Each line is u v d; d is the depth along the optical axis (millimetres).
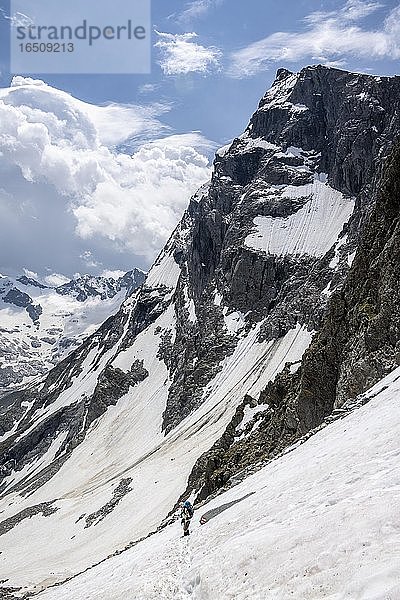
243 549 15797
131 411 164000
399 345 41750
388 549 11312
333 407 50750
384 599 9523
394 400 26969
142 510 90500
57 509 113375
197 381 142250
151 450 125625
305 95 198000
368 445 20891
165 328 196500
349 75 185125
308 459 26047
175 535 29984
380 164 142000
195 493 66500
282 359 125125
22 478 176125
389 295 45062
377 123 163375
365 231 60562
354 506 14219
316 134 187625
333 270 134875
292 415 55000
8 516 133375
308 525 14766
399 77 166625
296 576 12492
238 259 159875
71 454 158750
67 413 199000
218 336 150875
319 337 57469
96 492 113250
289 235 160000
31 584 72938
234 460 61750
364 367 44344
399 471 15891
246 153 198125
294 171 181250
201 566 17266
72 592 33125
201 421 122438
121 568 31000
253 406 78938
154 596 18203
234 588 14078
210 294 171750
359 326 49938
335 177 170375
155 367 179375
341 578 11211
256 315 149250
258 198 175875
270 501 21516
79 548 86625
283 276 150250
